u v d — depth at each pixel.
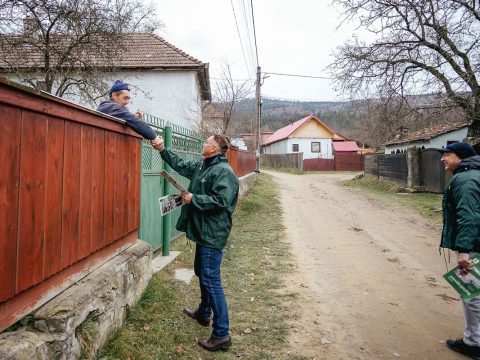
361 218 10.22
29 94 1.96
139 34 18.09
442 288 4.91
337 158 39.62
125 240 3.56
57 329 2.11
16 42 9.05
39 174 2.09
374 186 19.17
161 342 3.03
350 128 73.56
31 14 9.05
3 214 1.80
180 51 17.16
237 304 4.16
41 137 2.10
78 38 9.66
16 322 1.99
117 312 2.96
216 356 3.04
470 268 2.84
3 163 1.80
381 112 14.17
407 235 8.16
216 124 22.05
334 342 3.39
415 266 5.89
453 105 11.79
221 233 3.12
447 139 23.58
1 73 10.05
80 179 2.56
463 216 2.87
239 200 11.63
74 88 12.75
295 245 7.08
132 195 3.62
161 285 4.00
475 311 3.07
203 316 3.45
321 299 4.43
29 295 2.07
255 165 24.14
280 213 10.73
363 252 6.69
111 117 2.97
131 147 3.57
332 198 14.62
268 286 4.78
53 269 2.24
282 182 22.56
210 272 3.11
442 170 15.09
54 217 2.24
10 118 1.84
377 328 3.70
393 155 18.67
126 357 2.66
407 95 12.97
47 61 9.73
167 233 5.35
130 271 3.32
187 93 16.39
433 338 3.51
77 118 2.47
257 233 7.95
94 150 2.77
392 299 4.49
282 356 3.12
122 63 16.06
